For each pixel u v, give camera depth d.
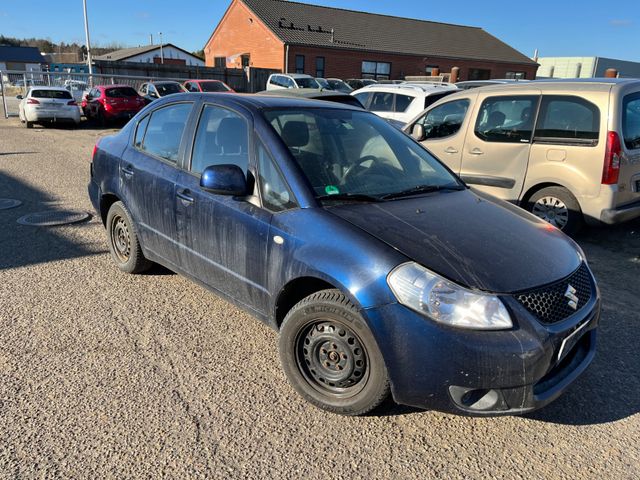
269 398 2.99
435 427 2.80
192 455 2.53
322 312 2.74
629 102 5.43
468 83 12.39
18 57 72.12
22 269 4.79
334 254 2.69
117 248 4.80
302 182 3.02
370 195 3.17
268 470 2.46
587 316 2.73
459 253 2.63
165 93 21.02
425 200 3.27
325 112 3.76
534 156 5.89
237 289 3.35
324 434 2.71
